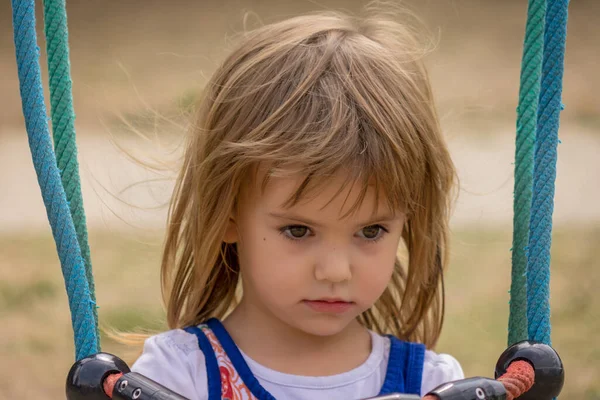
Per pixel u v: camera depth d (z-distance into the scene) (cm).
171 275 518
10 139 2170
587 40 2983
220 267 514
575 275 1366
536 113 459
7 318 1235
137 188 1320
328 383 475
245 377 469
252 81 469
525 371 413
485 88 2422
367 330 510
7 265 1434
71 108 464
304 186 425
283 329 481
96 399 401
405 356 498
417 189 465
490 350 1089
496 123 2075
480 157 1791
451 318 1193
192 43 2975
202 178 472
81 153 1816
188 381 461
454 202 549
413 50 518
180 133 598
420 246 495
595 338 1153
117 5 3428
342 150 429
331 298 436
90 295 457
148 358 466
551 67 454
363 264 439
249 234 454
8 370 1075
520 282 470
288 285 437
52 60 461
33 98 433
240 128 460
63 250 432
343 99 452
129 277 1312
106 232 1561
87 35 3094
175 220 512
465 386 383
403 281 554
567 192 1767
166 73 2558
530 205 462
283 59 473
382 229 449
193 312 509
